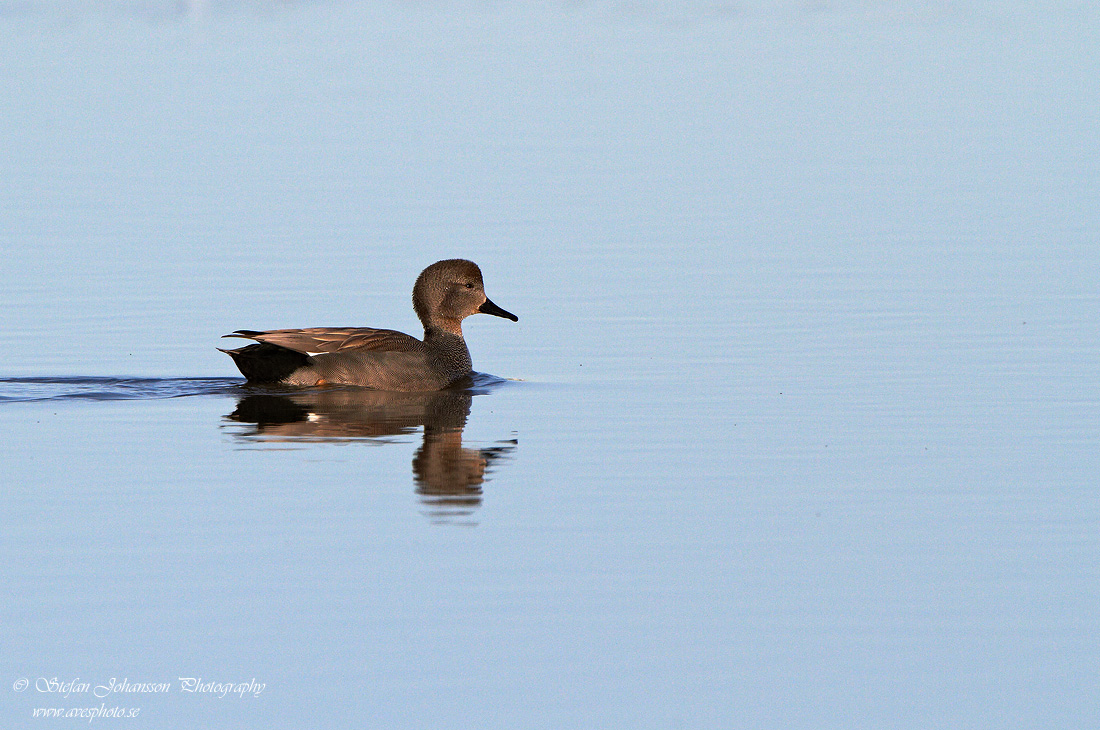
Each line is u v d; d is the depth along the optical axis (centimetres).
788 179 2836
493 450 1406
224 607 1020
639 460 1366
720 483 1294
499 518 1200
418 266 2244
